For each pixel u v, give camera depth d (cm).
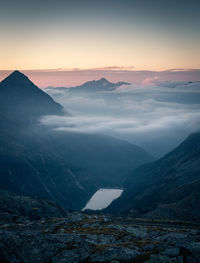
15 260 5888
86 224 11362
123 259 6375
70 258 6381
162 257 6419
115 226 10781
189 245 7112
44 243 6594
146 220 15562
